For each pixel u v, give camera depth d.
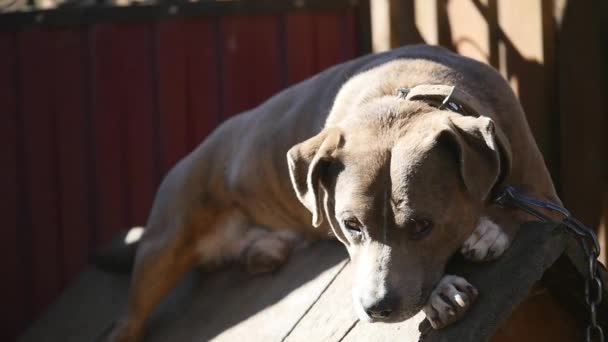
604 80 5.39
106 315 5.75
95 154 7.12
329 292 4.26
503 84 4.20
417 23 6.31
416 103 3.69
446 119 3.49
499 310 3.44
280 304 4.48
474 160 3.34
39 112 7.13
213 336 4.68
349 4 7.06
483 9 5.88
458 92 3.83
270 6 7.03
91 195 7.18
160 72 7.04
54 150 7.15
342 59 7.09
